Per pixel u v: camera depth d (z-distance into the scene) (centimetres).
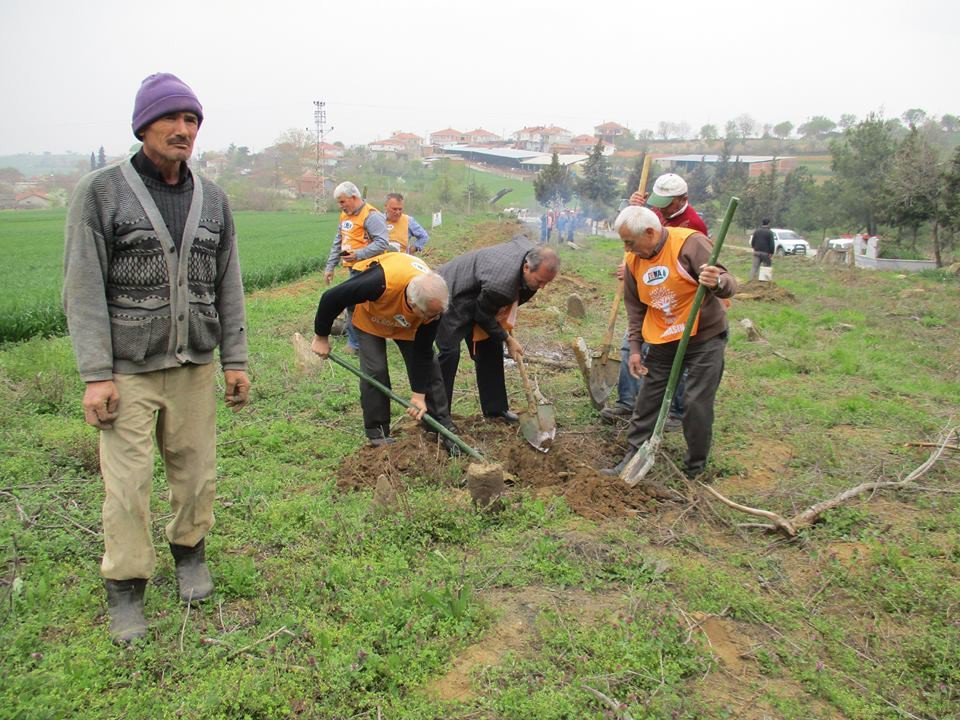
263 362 820
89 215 307
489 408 632
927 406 716
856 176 3738
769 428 636
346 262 823
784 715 300
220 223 347
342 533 422
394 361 829
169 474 355
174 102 304
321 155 8669
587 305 1266
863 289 1655
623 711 291
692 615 362
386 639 332
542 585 385
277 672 309
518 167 10175
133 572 333
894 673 329
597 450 582
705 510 480
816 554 425
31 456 531
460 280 571
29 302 1282
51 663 313
